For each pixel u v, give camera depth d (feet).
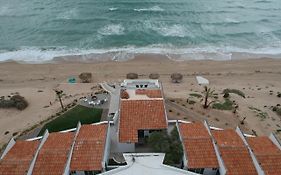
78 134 131.64
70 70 278.46
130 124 135.85
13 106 207.51
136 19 371.76
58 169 115.14
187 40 331.36
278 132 166.09
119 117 138.72
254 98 218.38
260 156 117.70
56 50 312.91
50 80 261.24
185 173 110.22
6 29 356.38
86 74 257.34
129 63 289.53
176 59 298.35
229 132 135.64
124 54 304.50
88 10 397.80
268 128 169.58
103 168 117.91
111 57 299.79
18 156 119.65
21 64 290.35
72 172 118.32
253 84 254.88
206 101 184.75
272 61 298.56
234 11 405.59
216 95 214.07
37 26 360.69
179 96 207.21
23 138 160.86
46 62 293.23
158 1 425.69
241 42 332.60
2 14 395.34
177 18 377.91
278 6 428.56
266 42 334.24
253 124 171.83
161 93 158.71
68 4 418.92
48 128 166.20
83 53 306.35
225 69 282.56
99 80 257.75
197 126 139.44
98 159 119.55
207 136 128.77
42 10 403.54
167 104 188.44
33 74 273.13
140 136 139.44
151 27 353.92
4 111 203.62
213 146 124.67
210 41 331.57
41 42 327.88
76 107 184.14
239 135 133.69
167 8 404.77
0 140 166.81
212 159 120.26
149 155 122.01
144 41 326.65
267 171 112.78
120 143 131.75
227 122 171.01
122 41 325.83
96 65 286.05
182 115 174.19
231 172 113.91
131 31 344.49
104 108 181.37
